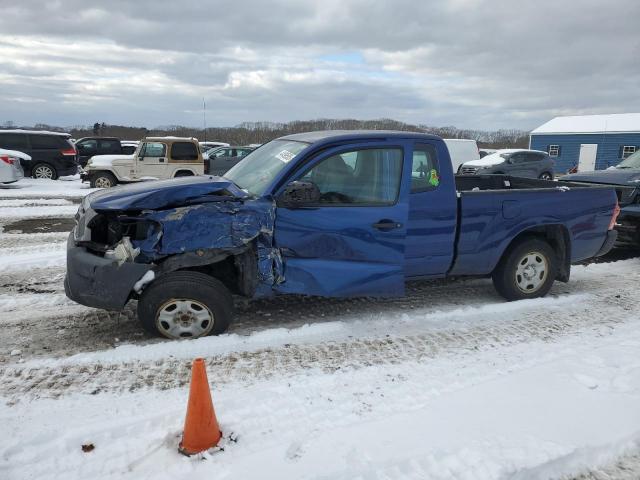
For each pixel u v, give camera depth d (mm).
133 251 4023
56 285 5941
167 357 3986
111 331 4547
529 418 3139
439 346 4336
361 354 4148
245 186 4676
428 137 4816
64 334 4473
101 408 3271
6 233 9164
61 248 7875
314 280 4457
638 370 3805
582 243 5703
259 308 5176
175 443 2885
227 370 3807
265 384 3604
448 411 3229
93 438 2936
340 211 4473
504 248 5270
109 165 16109
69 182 18766
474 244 5070
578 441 2912
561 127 37656
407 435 2951
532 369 3836
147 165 16188
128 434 2990
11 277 6242
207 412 2814
